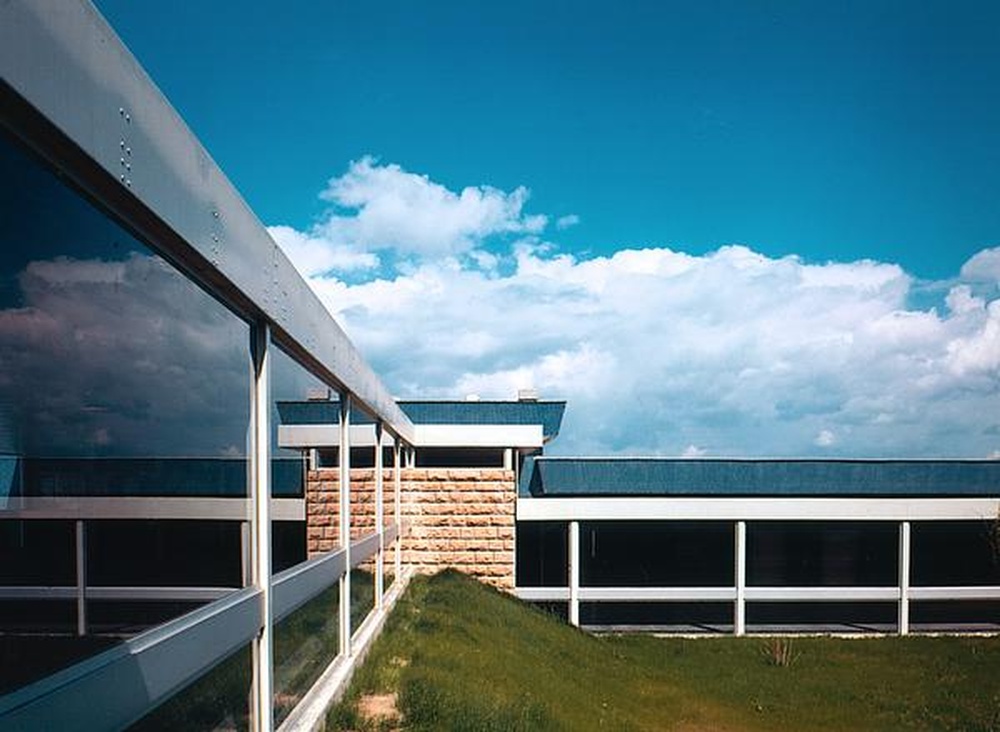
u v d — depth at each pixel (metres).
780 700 12.92
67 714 2.64
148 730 3.30
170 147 3.22
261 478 4.88
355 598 9.19
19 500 2.49
